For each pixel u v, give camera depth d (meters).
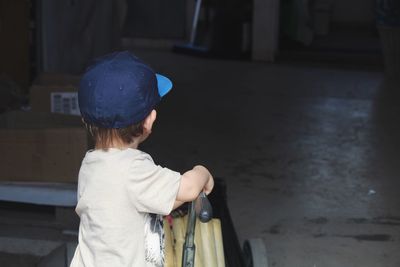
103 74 2.03
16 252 4.03
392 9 9.72
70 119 4.46
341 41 12.60
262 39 11.22
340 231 4.48
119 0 8.12
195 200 2.21
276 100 8.32
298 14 11.80
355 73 10.32
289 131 6.93
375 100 8.44
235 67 10.62
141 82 2.04
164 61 11.05
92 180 2.09
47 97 4.84
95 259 2.08
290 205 4.93
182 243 2.68
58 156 4.00
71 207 4.11
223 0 11.35
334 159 6.04
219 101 8.19
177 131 6.79
